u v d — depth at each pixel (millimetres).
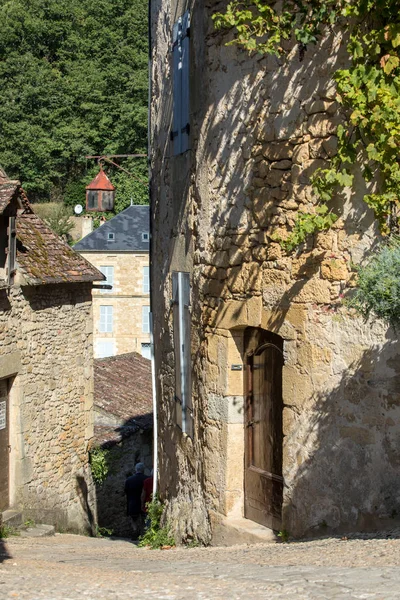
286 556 5910
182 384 9133
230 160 7789
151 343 11070
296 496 7066
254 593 4203
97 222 43844
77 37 46344
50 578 5215
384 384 6473
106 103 44812
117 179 44000
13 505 13211
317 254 6844
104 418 19359
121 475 18281
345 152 6426
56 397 14461
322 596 3969
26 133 43750
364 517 6582
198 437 8641
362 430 6605
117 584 4754
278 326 7238
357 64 6309
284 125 7098
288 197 7086
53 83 44719
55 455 14398
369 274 5555
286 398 7148
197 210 8453
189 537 8789
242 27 6867
